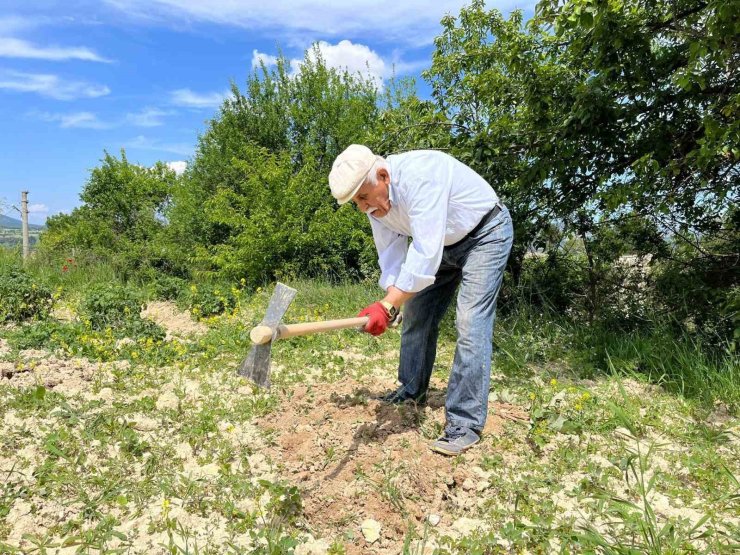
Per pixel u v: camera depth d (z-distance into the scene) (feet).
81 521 8.60
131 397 13.61
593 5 16.24
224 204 37.06
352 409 12.12
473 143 21.08
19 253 40.70
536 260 24.58
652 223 21.72
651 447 10.68
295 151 42.32
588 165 19.72
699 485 10.12
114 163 44.93
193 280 41.42
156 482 9.66
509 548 8.27
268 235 35.22
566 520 8.79
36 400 12.56
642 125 18.81
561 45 20.13
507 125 20.59
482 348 10.52
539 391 13.96
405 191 9.92
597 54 18.29
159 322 24.86
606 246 22.89
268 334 8.65
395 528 8.63
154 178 45.73
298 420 11.93
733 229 20.15
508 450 10.96
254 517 8.68
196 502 9.21
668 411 13.53
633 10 17.84
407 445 10.55
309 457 10.41
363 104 42.22
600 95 17.71
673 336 18.24
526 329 20.38
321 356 17.16
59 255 39.86
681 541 8.19
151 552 8.02
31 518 8.64
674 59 17.89
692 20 17.25
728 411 13.56
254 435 11.56
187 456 10.73
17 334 18.16
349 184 9.64
